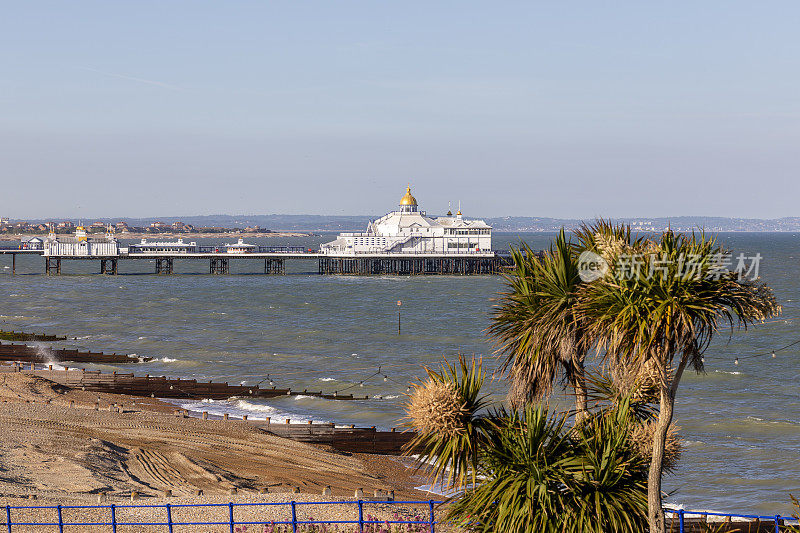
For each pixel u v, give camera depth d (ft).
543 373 55.67
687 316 47.67
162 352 312.50
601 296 49.83
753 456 166.20
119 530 90.79
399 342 346.95
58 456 132.16
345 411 205.77
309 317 444.14
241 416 193.77
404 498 125.08
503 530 53.47
